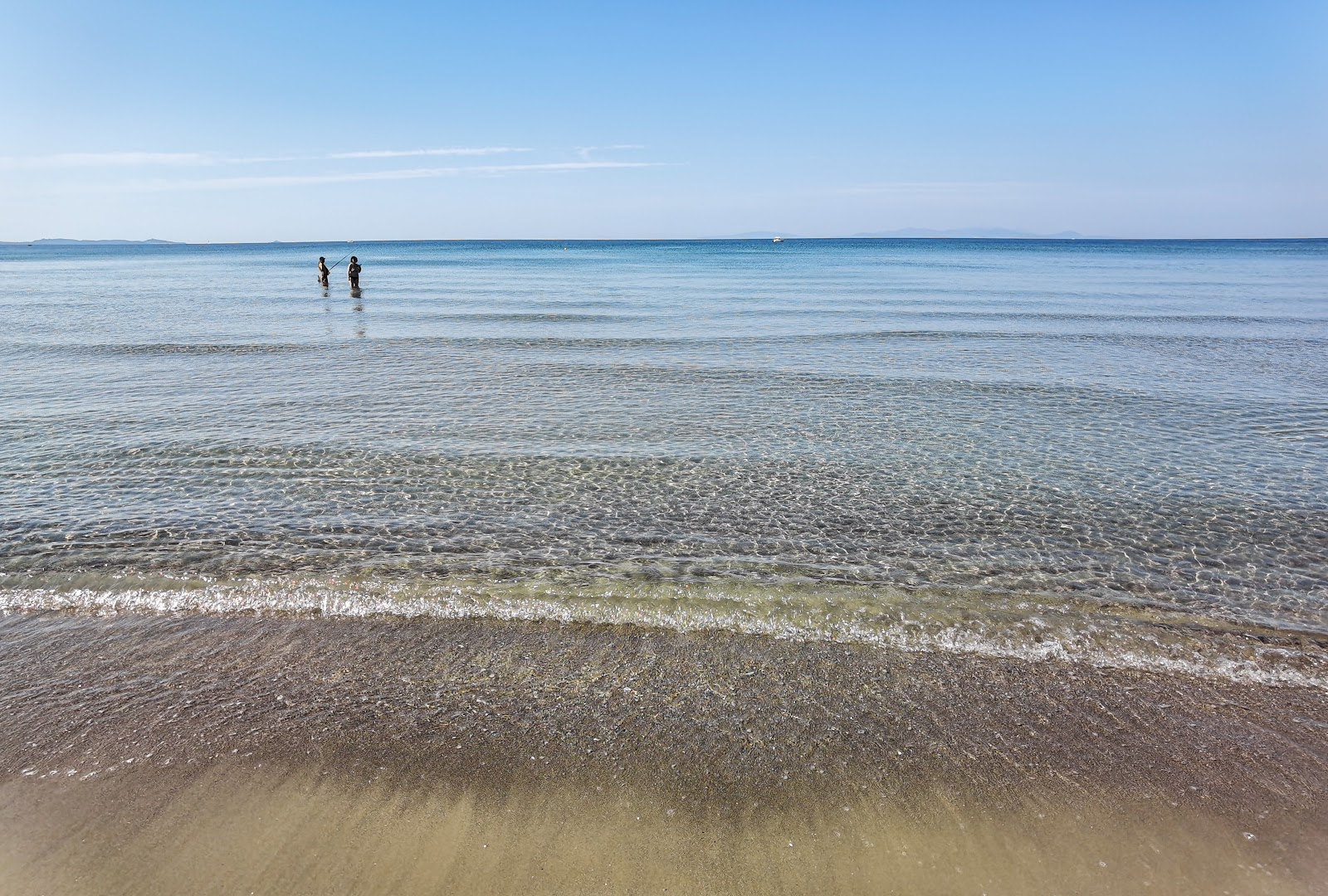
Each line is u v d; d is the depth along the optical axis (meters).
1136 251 111.44
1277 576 7.36
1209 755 4.66
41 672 5.46
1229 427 12.55
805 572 7.34
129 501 8.98
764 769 4.47
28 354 18.97
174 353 19.52
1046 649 5.93
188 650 5.78
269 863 3.75
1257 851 3.91
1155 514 8.91
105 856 3.79
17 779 4.34
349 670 5.52
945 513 8.93
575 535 8.20
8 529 8.07
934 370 17.39
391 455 10.95
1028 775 4.46
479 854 3.81
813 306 31.67
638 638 6.01
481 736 4.75
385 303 33.78
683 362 18.53
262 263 86.00
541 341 21.91
